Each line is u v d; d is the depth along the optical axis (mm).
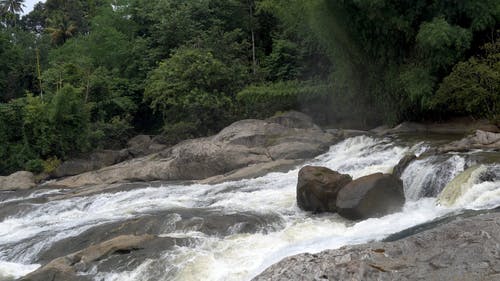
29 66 48156
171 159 25672
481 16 22469
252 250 11828
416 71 23531
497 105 19844
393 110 25750
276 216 14531
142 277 11000
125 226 14719
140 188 21578
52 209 20062
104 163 31516
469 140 17344
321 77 33469
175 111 33062
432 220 11773
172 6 43031
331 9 24797
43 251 14242
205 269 10906
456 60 22812
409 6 24109
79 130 32375
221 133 26391
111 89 39562
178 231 13953
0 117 32281
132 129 38875
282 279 6895
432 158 15516
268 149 23516
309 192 15086
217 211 15500
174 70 32875
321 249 10594
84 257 12070
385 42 25047
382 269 6816
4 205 21328
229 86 33062
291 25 34656
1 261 14188
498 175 13227
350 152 21656
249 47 39500
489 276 6312
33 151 32062
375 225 12516
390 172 16969
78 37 56938
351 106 29047
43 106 32094
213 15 41469
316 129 26297
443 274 6551
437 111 24094
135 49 42406
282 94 30875
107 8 48625
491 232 7266
